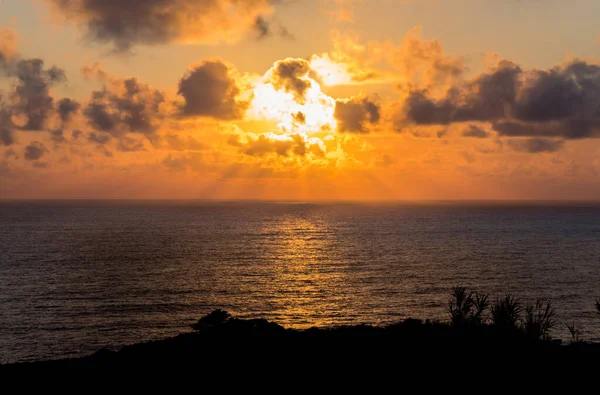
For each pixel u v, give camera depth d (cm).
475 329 2453
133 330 5878
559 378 1867
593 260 12288
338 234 19100
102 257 12450
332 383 1892
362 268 10738
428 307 7056
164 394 1866
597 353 2202
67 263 11388
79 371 2225
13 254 12938
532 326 2458
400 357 2159
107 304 7250
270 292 8131
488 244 15738
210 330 3053
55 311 6806
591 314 6712
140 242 16175
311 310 6894
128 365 2278
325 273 10069
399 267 10875
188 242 16175
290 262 11656
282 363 2188
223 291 8206
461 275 9838
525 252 13762
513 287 8662
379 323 6206
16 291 8162
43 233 19262
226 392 1856
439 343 2327
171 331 5834
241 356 2336
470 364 2023
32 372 2244
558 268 10938
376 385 1844
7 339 5522
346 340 2523
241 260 12006
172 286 8644
